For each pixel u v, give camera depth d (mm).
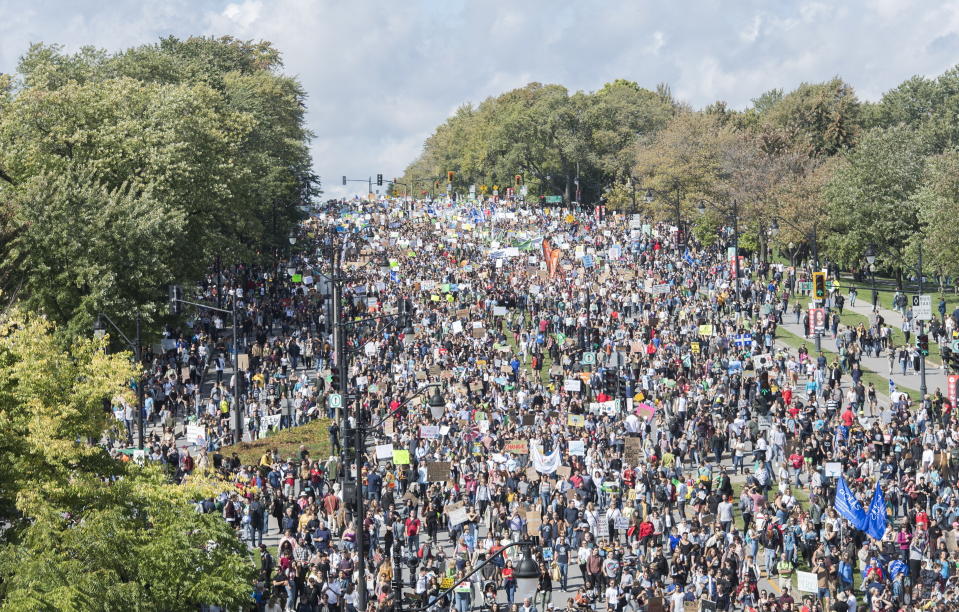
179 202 100938
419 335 101812
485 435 71000
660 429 75062
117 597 37344
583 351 98688
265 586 48844
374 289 127062
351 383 87062
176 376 87938
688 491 65438
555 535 58969
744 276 134750
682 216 187875
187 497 42719
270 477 63469
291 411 84500
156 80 128500
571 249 151625
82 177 90688
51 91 100312
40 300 85562
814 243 144750
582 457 68750
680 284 131500
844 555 54875
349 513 60125
